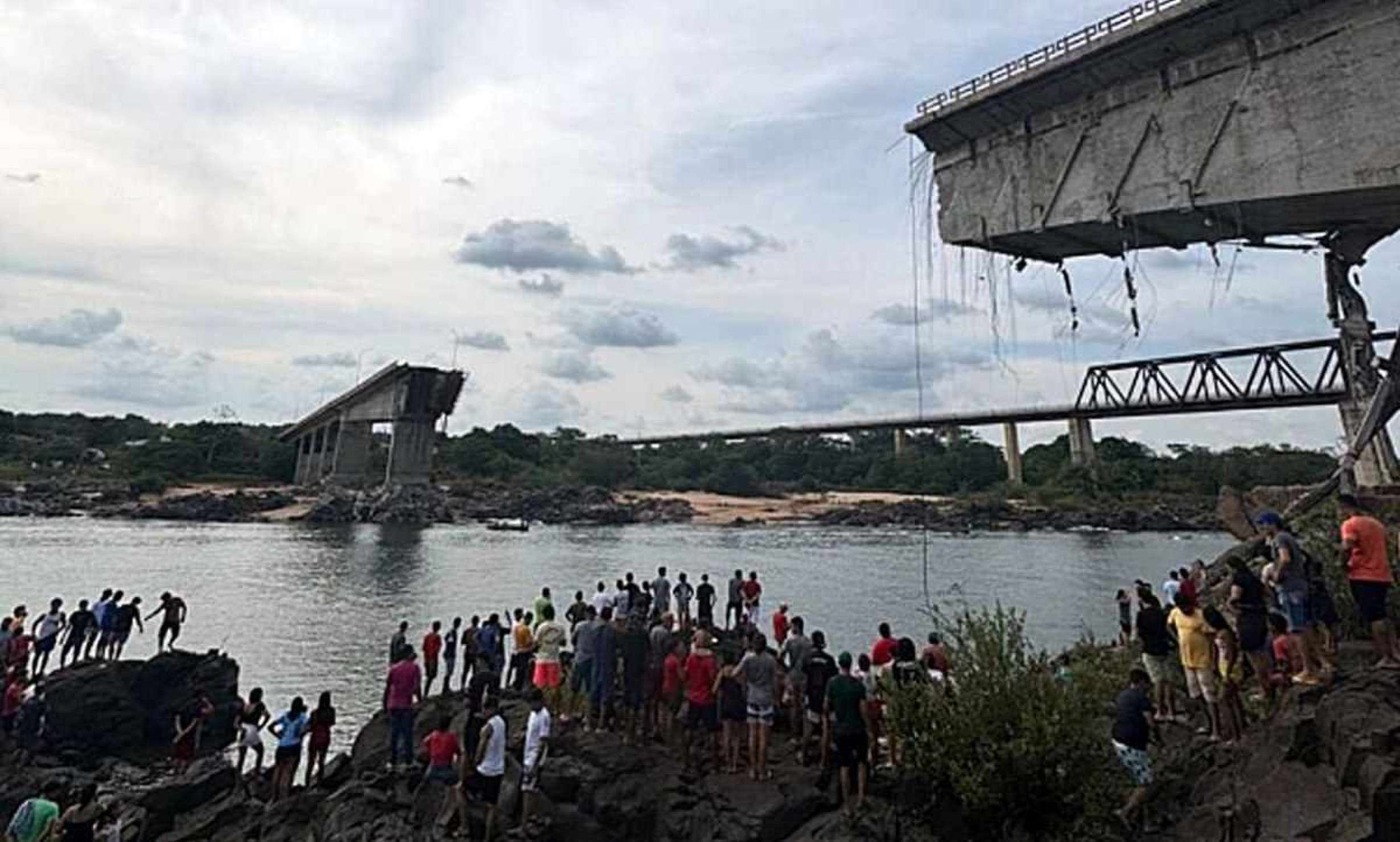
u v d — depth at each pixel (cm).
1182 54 2558
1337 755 1065
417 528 11031
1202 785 1213
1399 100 2097
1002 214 3089
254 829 1672
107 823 1314
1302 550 1370
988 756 1225
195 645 3797
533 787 1391
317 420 14112
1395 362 2575
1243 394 4566
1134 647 1898
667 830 1334
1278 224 2609
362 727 2677
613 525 13012
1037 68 2872
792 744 1528
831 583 6412
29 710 2241
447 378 12075
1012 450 14650
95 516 10831
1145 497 12925
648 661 1566
